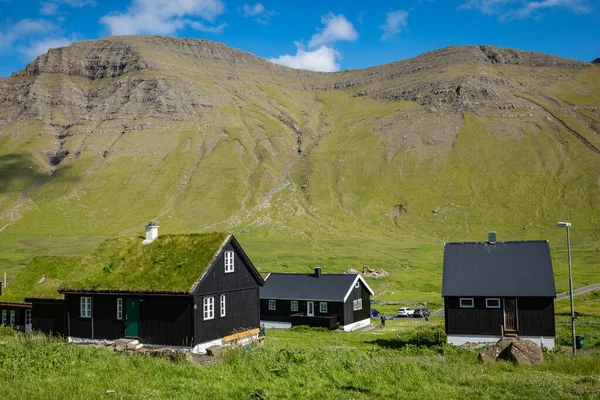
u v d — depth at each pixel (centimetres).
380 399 2184
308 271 13662
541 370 3039
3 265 16225
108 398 1973
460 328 4725
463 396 2259
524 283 4647
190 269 3966
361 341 5075
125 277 4106
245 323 4369
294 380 2389
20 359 2494
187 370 2456
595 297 9738
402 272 14338
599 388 2372
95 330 4128
